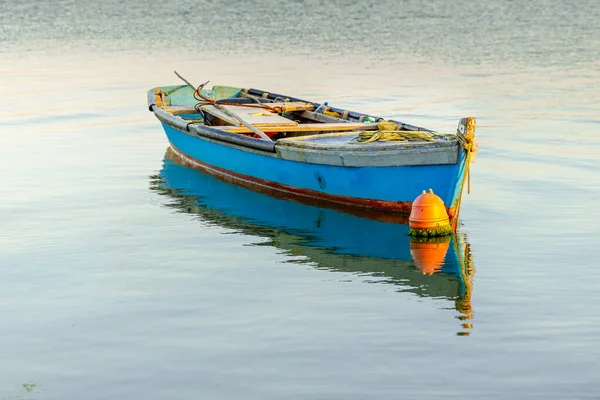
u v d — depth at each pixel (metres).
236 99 27.36
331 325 14.00
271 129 22.50
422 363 12.61
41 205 21.12
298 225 19.64
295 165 21.08
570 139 27.38
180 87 28.48
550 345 13.12
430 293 15.38
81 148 27.34
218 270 16.69
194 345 13.32
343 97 34.38
